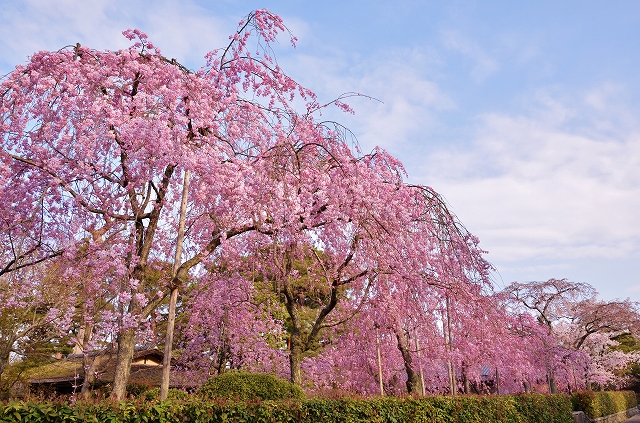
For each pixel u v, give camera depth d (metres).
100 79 9.36
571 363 26.02
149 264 11.59
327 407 8.41
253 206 9.78
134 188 9.61
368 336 13.45
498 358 13.98
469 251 12.12
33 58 9.05
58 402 5.44
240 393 11.14
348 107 11.74
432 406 11.19
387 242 10.59
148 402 6.26
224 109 10.64
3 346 13.66
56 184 8.84
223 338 14.75
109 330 8.89
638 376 47.88
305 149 11.20
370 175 10.47
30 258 9.87
